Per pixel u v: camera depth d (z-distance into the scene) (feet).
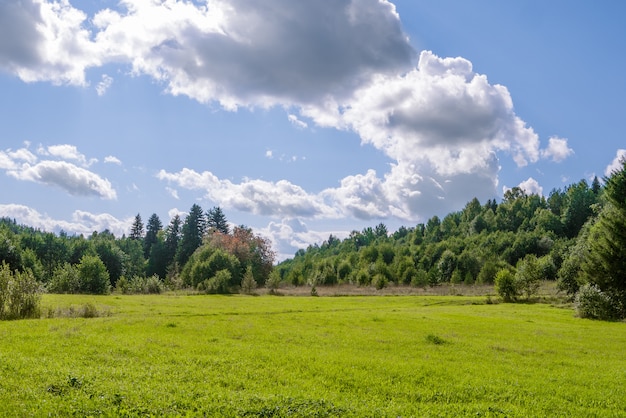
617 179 179.32
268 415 35.88
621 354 76.13
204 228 486.38
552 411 41.91
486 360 64.18
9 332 69.87
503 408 41.57
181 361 53.01
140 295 222.69
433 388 47.83
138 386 40.60
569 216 509.76
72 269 217.77
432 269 363.76
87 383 40.40
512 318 133.49
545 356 70.08
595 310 143.33
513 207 618.85
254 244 370.94
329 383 47.42
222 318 104.32
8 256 272.10
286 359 57.06
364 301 199.93
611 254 158.10
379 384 47.85
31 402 34.86
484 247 472.03
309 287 315.37
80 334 68.90
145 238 545.03
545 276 315.78
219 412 35.45
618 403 45.19
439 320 116.26
